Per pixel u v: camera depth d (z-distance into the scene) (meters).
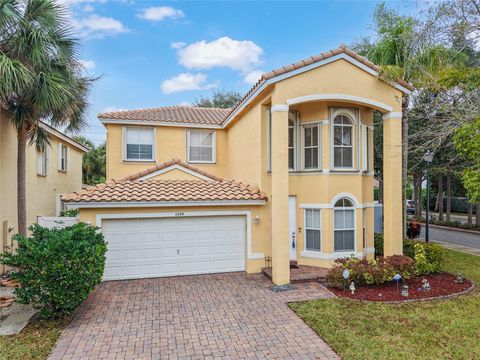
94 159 35.91
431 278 11.80
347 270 10.31
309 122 13.30
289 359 6.54
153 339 7.41
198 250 12.85
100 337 7.49
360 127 13.31
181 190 13.09
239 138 15.89
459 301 9.54
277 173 11.13
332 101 12.25
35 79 11.13
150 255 12.41
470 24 11.08
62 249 7.99
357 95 11.91
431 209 41.31
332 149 12.94
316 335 7.53
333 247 12.90
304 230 13.50
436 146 12.29
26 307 9.32
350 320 8.25
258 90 12.06
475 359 6.44
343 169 13.06
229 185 14.20
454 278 11.82
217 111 20.92
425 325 7.94
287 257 11.09
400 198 12.48
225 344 7.17
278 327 7.96
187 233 12.77
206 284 11.49
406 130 15.41
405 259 11.25
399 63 14.44
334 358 6.55
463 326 7.86
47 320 8.37
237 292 10.59
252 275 12.66
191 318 8.53
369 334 7.49
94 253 8.52
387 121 12.62
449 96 11.91
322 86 11.54
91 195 11.87
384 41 14.95
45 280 7.82
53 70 11.88
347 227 13.17
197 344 7.18
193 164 17.84
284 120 11.19
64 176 21.94
